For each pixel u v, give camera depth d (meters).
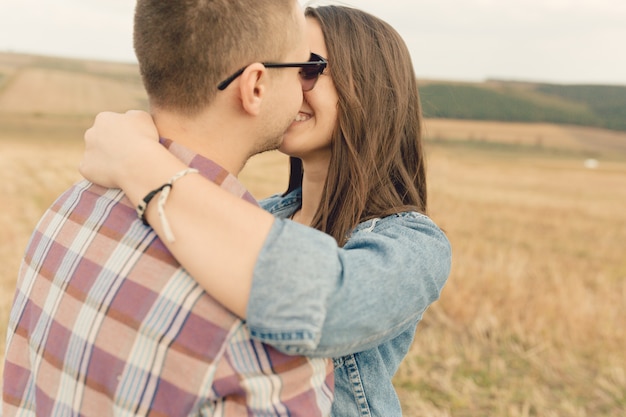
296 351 0.96
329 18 1.49
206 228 0.98
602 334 5.50
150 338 0.97
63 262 1.10
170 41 1.05
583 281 8.38
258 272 0.94
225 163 1.13
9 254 7.96
